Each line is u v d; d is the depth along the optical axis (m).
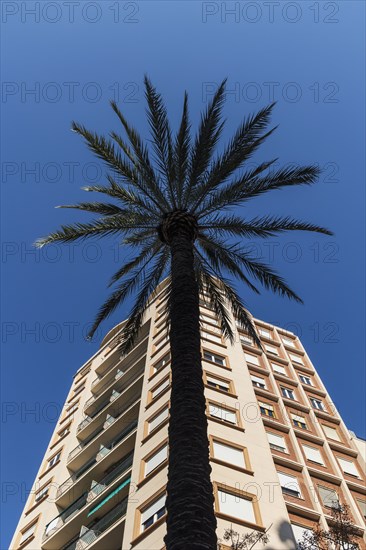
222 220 16.56
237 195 16.03
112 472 25.66
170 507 8.02
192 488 8.14
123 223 16.67
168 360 28.50
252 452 21.67
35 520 30.14
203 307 34.16
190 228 15.14
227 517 17.61
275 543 17.39
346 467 26.70
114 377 36.44
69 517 26.98
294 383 32.56
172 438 9.23
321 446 27.28
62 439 36.28
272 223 16.56
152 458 21.52
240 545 14.92
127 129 16.08
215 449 20.91
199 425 9.37
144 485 20.33
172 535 7.54
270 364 34.00
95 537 22.05
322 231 16.64
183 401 9.80
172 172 16.06
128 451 26.34
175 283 13.02
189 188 15.90
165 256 17.50
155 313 36.50
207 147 15.61
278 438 25.75
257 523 18.02
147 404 25.67
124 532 18.95
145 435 23.38
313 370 36.12
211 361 27.73
